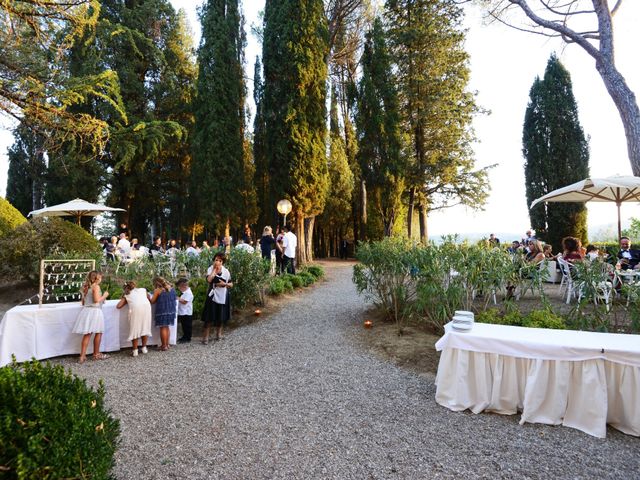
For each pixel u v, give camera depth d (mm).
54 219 10961
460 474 2734
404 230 27000
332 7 21469
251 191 23500
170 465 2850
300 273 12961
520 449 3078
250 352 5988
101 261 10602
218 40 20812
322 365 5266
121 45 20406
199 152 20469
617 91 9828
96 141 7922
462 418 3643
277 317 8312
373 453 3020
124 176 21656
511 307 5973
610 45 10016
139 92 21172
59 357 5871
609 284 6281
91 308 5727
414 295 7285
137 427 3479
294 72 16531
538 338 3701
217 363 5473
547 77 18406
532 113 18672
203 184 20281
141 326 6012
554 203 17828
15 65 7305
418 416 3688
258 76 25953
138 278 10570
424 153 23188
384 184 19797
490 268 5781
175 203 27156
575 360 3438
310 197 16672
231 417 3686
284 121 16516
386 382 4605
